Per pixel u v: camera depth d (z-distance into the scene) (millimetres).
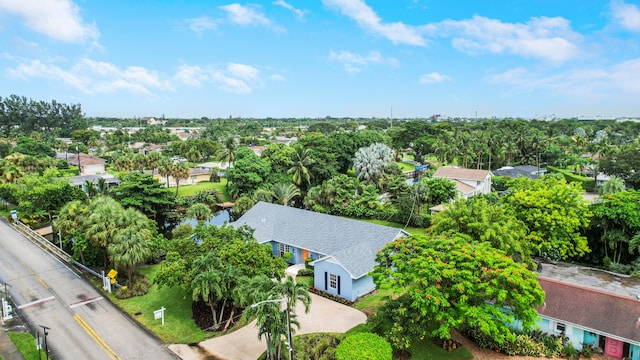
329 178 77250
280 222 45438
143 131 190875
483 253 24578
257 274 28500
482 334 26266
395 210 58156
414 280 23531
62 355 25234
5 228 52531
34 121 180375
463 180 73188
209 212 54906
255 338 27500
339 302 33000
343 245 38656
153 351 25891
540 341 25922
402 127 117250
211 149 123750
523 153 113750
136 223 36875
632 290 30000
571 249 38438
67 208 41250
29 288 35000
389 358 21750
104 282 35000
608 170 80312
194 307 31875
